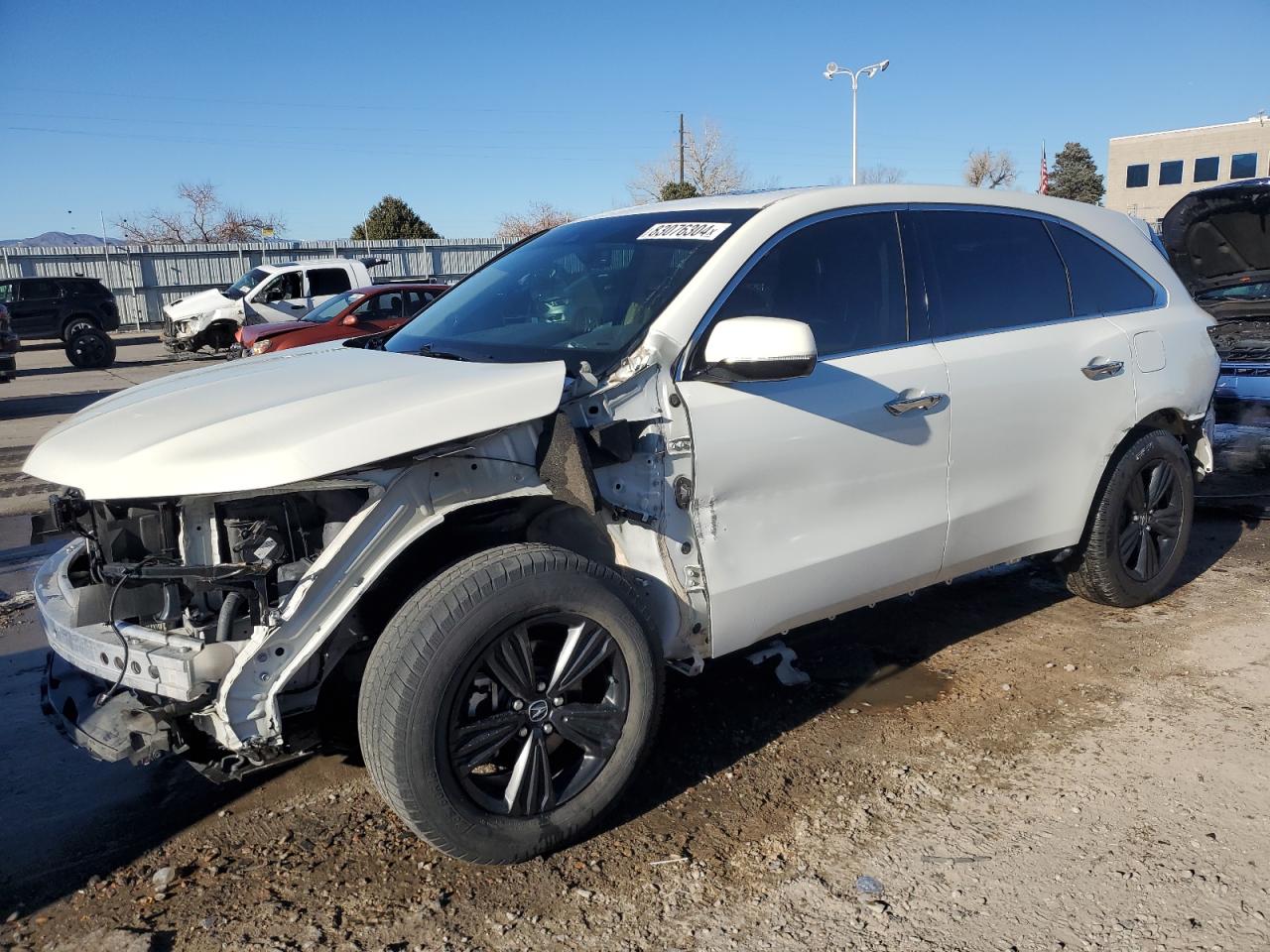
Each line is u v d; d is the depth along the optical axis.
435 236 56.16
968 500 3.77
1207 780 3.20
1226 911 2.57
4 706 4.00
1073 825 2.98
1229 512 6.46
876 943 2.48
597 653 2.81
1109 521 4.38
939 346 3.68
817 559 3.32
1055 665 4.11
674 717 3.71
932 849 2.87
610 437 2.81
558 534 3.13
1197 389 4.59
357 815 3.11
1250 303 7.03
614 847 2.90
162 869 2.83
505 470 2.69
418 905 2.66
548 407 2.68
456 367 2.89
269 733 2.48
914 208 3.78
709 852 2.87
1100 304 4.35
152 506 2.59
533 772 2.74
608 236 3.73
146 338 31.47
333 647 2.72
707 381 3.05
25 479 9.35
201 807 3.18
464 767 2.62
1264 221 6.50
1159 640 4.36
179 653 2.47
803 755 3.42
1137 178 60.38
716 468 3.05
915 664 4.15
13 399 16.80
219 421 2.58
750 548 3.16
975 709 3.74
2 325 15.86
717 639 3.15
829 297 3.45
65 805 3.22
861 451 3.38
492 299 3.72
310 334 15.41
